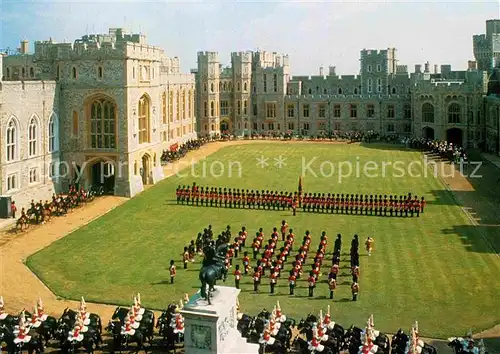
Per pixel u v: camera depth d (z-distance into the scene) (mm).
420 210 75750
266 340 36656
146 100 95875
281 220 72750
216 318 33000
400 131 163875
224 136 164375
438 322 42406
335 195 85500
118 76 86188
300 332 39094
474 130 140625
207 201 81250
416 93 150000
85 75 87250
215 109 167750
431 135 150500
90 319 39438
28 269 53906
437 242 62250
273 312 38656
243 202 80312
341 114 168375
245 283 51094
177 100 142500
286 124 173250
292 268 52812
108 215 75250
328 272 53688
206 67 165375
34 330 38688
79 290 48812
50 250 59781
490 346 38594
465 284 49656
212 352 33438
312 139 162125
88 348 37531
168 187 93750
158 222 71562
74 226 69625
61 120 88688
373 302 46281
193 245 57062
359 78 174500
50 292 48375
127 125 86562
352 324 40344
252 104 174500
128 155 86938
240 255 58969
